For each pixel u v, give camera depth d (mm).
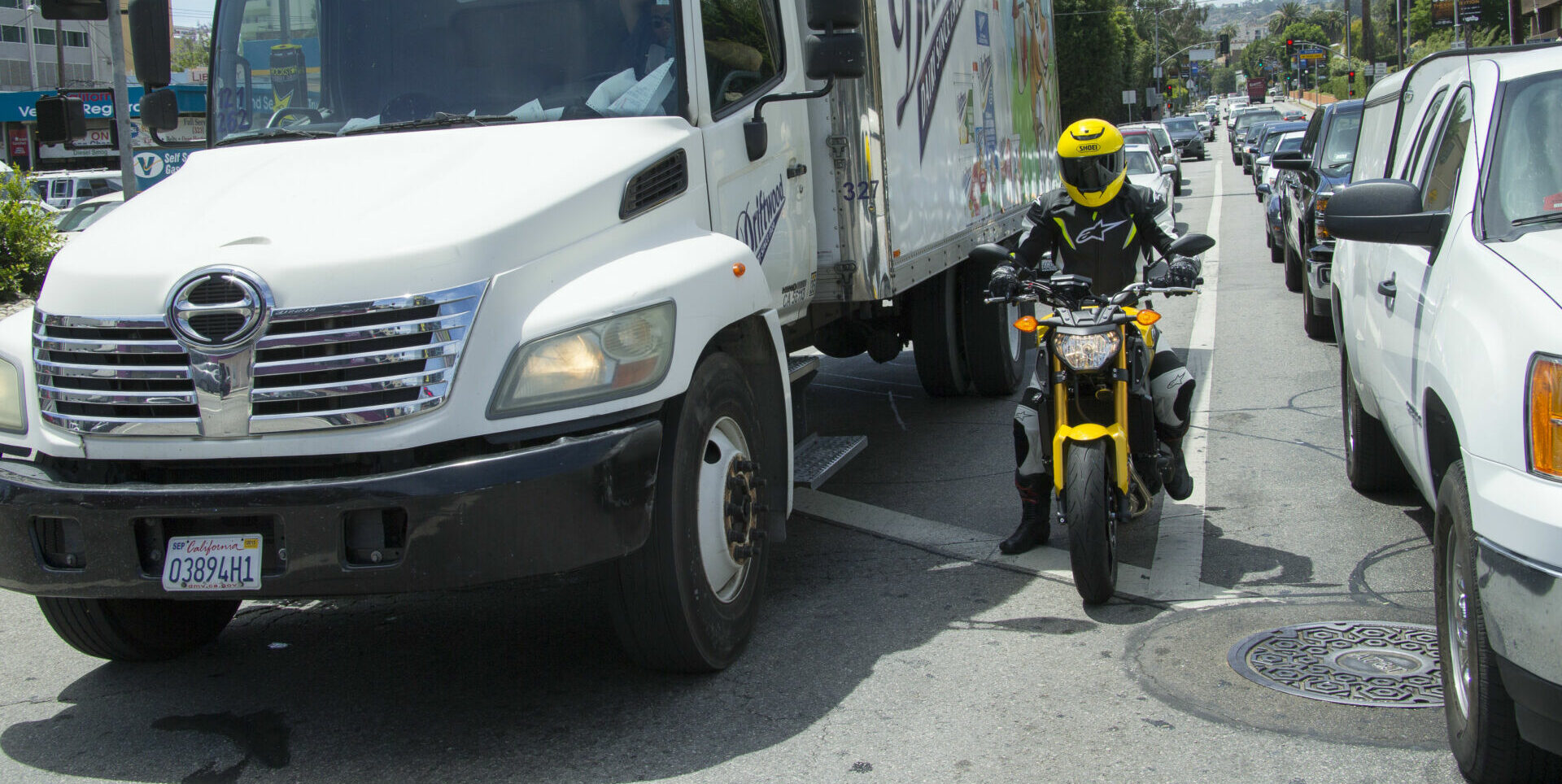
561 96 4883
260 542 3854
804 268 6070
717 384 4570
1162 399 5523
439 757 4105
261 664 5023
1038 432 5566
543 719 4352
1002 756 3881
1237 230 21859
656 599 4309
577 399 3963
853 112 6133
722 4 5328
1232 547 5816
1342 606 4984
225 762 4137
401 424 3828
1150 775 3707
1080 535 4895
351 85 5074
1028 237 5750
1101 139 5418
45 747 4289
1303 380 9648
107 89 23422
